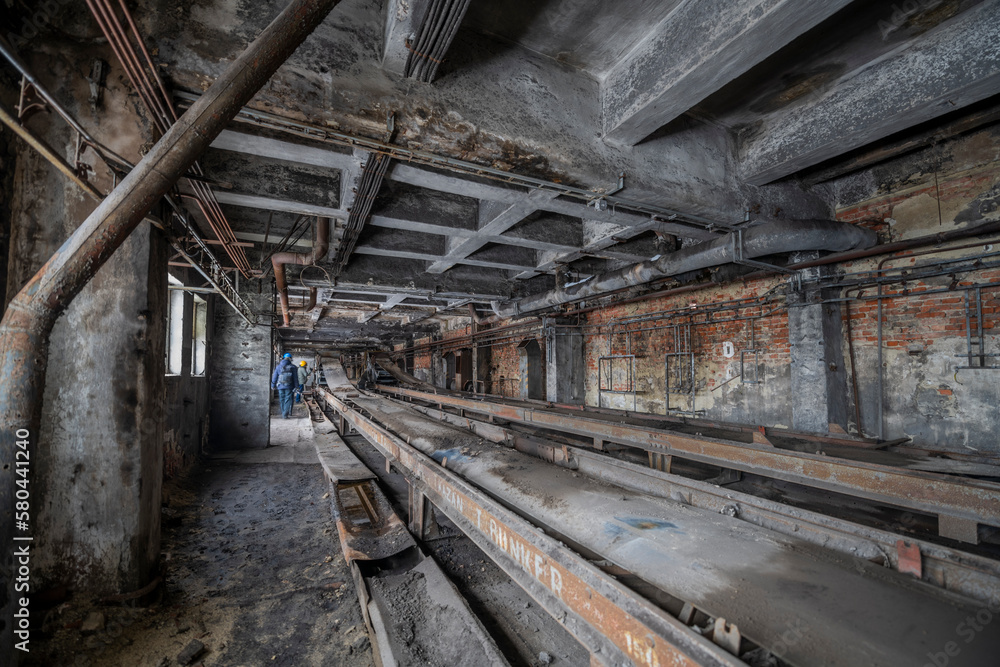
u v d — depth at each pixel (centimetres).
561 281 759
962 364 441
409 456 385
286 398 1191
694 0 283
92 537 231
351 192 384
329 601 277
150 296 249
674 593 159
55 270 147
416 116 285
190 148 154
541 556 193
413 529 367
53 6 226
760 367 629
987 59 289
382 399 1074
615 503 257
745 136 450
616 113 350
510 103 321
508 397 1186
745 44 259
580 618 177
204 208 358
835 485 361
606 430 586
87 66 230
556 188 368
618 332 900
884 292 498
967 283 436
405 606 249
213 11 236
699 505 266
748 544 200
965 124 403
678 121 413
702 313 714
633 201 405
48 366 227
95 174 229
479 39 314
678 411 759
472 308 1201
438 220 494
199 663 214
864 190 520
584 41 327
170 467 504
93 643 211
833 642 131
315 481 558
